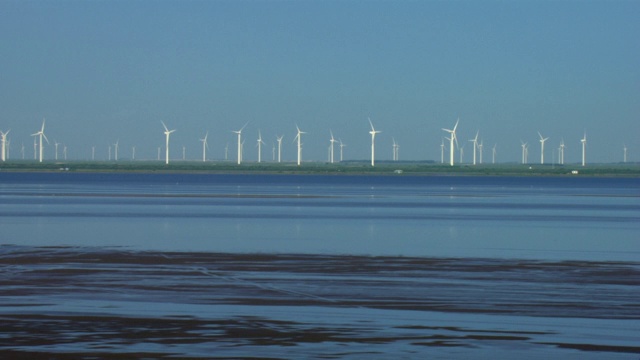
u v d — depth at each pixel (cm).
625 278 7525
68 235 11644
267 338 4903
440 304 6062
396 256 9281
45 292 6506
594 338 4944
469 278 7500
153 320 5391
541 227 13600
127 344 4728
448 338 4925
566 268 8244
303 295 6456
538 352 4609
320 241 11019
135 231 12375
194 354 4522
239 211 17338
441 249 10081
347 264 8519
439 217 15925
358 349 4656
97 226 13238
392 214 16762
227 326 5225
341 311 5762
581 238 11650
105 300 6138
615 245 10669
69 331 5044
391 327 5222
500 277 7569
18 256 9025
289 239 11288
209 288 6781
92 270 7894
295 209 18212
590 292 6669
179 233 12088
